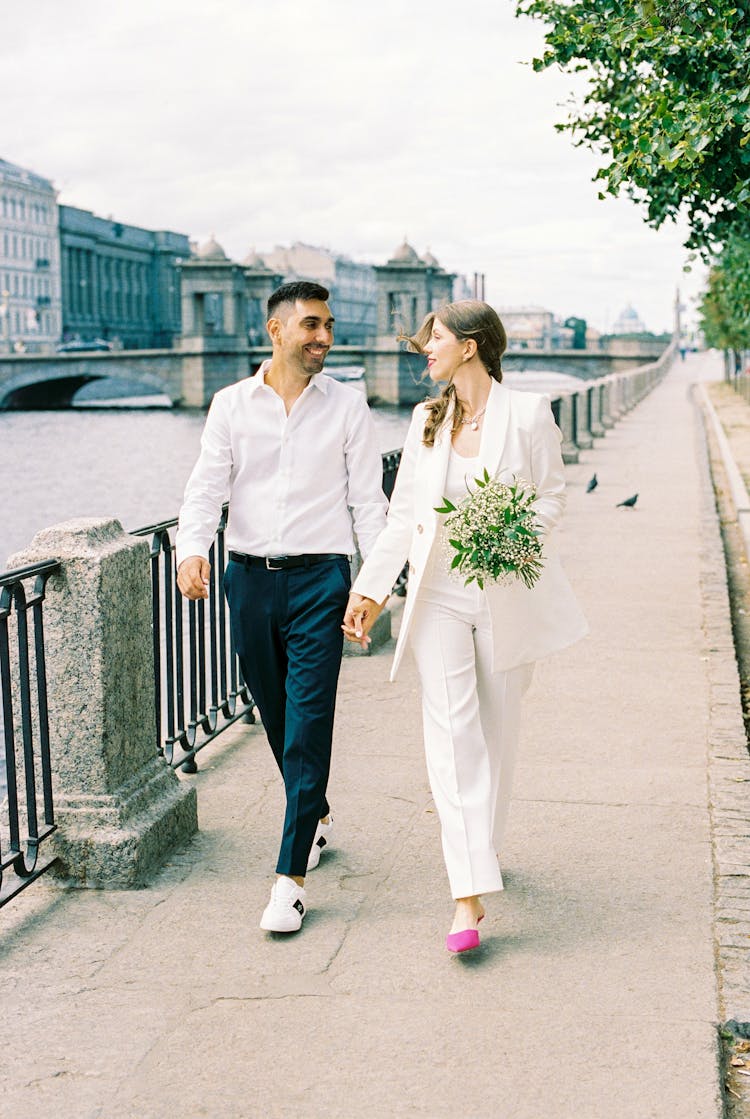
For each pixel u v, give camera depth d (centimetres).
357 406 439
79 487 5131
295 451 431
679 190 766
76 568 438
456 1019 356
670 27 646
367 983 378
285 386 433
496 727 414
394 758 606
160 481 5359
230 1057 337
